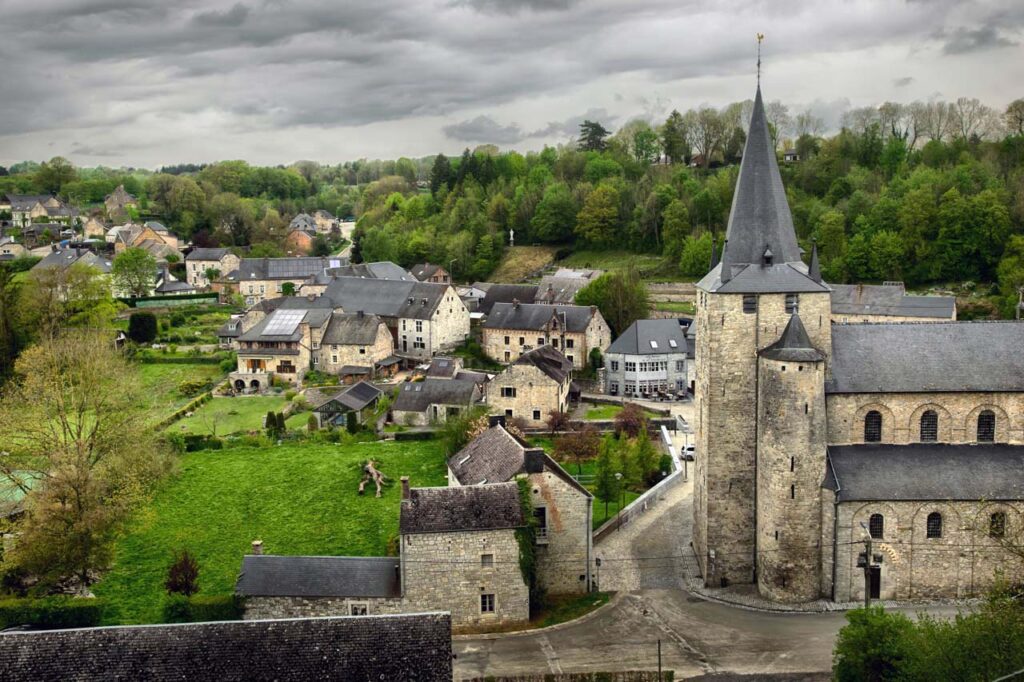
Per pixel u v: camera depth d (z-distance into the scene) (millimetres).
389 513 87688
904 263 166625
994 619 45469
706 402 70000
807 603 65812
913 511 64062
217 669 47094
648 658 59125
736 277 68062
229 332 160500
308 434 113000
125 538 83188
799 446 64688
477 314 174000
